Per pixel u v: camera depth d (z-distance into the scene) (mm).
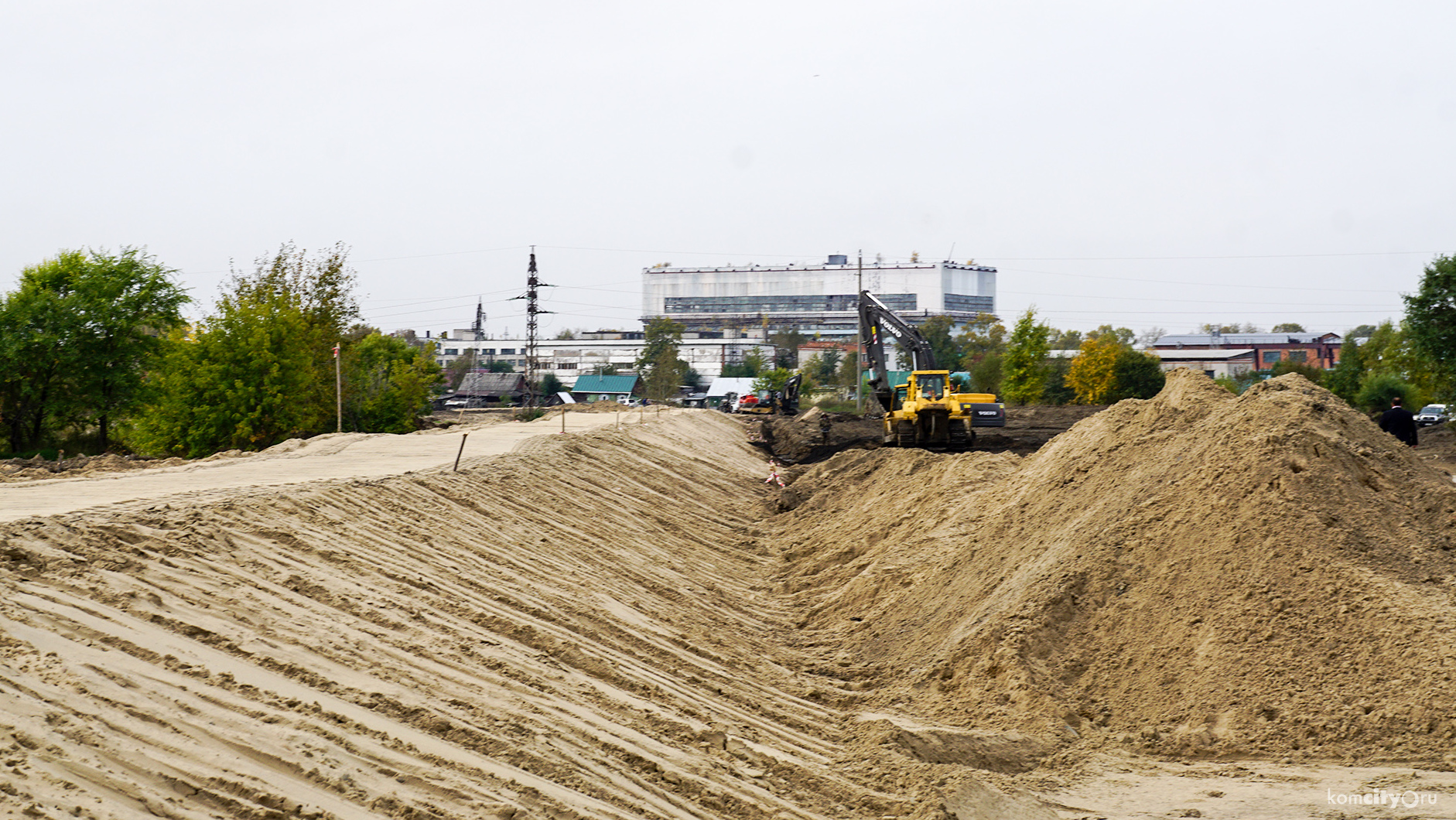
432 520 14938
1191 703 10164
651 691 10219
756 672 12664
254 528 11430
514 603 11883
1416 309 45000
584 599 13367
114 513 10820
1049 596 11859
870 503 23250
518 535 16078
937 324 134125
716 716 10148
